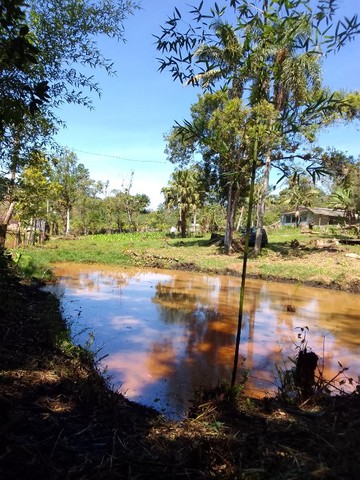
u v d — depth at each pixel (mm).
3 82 3457
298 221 46062
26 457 2217
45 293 9789
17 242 21375
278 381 5398
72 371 4395
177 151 26188
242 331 8102
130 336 7359
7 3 2203
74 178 43062
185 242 30109
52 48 5086
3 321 5820
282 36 2949
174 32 3043
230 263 19031
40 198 17531
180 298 11453
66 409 3258
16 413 2920
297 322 9109
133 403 4156
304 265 17875
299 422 2789
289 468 2047
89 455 2422
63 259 20297
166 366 5895
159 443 2705
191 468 2283
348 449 2197
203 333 7816
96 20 5203
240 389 3559
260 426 2873
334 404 3250
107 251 23656
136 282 14406
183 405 4516
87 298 10820
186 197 37938
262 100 3398
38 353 4770
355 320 9594
